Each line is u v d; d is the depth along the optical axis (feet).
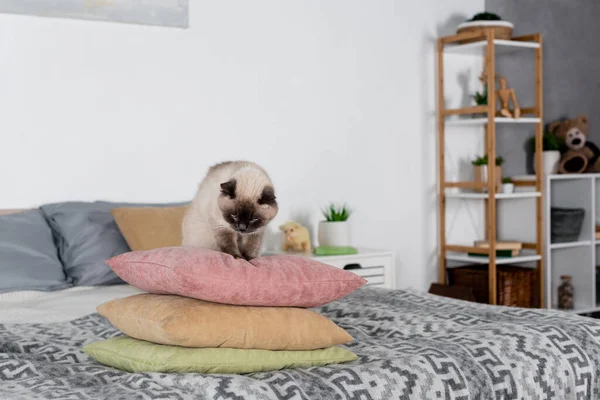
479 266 16.70
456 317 7.79
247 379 5.46
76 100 12.37
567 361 6.72
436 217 16.24
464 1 16.38
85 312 9.00
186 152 13.38
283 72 14.28
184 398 5.10
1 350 6.98
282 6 14.21
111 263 6.70
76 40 12.34
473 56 16.61
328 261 13.06
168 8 13.01
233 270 6.09
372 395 5.58
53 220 11.39
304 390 5.41
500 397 6.18
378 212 15.44
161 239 11.02
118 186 12.78
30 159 12.03
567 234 16.11
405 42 15.66
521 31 16.81
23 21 11.91
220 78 13.65
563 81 17.43
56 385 5.47
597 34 17.88
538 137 15.75
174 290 6.16
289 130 14.38
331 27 14.76
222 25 13.62
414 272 15.96
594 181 16.28
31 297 10.14
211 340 5.82
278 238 14.29
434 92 16.08
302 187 14.53
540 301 15.83
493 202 15.01
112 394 5.18
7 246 10.52
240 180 6.98
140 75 12.91
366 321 7.84
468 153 16.55
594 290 16.31
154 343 6.09
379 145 15.42
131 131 12.86
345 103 14.98
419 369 5.92
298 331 6.12
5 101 11.82
